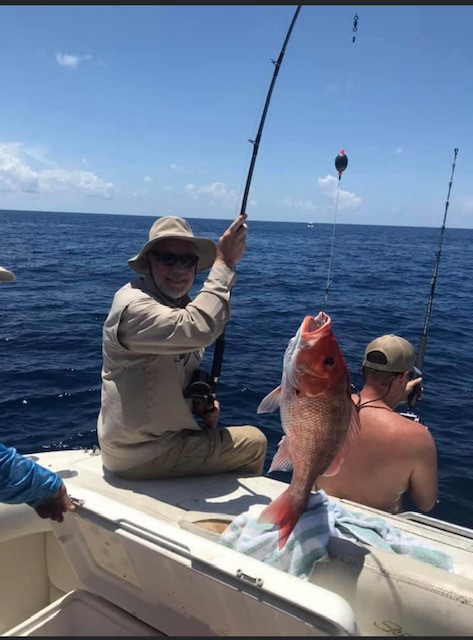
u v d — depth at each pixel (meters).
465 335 11.37
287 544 1.95
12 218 114.56
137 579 2.06
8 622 2.47
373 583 1.85
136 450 2.72
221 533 2.23
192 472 2.86
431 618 1.75
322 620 1.46
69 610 2.25
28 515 2.39
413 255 38.62
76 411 6.49
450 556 2.19
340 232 99.31
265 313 13.52
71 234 54.59
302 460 1.88
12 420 6.19
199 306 2.47
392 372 2.74
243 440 2.94
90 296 15.86
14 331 10.76
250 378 7.71
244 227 2.62
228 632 1.83
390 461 2.65
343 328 11.69
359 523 2.22
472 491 4.70
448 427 6.15
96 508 1.99
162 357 2.65
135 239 48.59
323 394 1.89
